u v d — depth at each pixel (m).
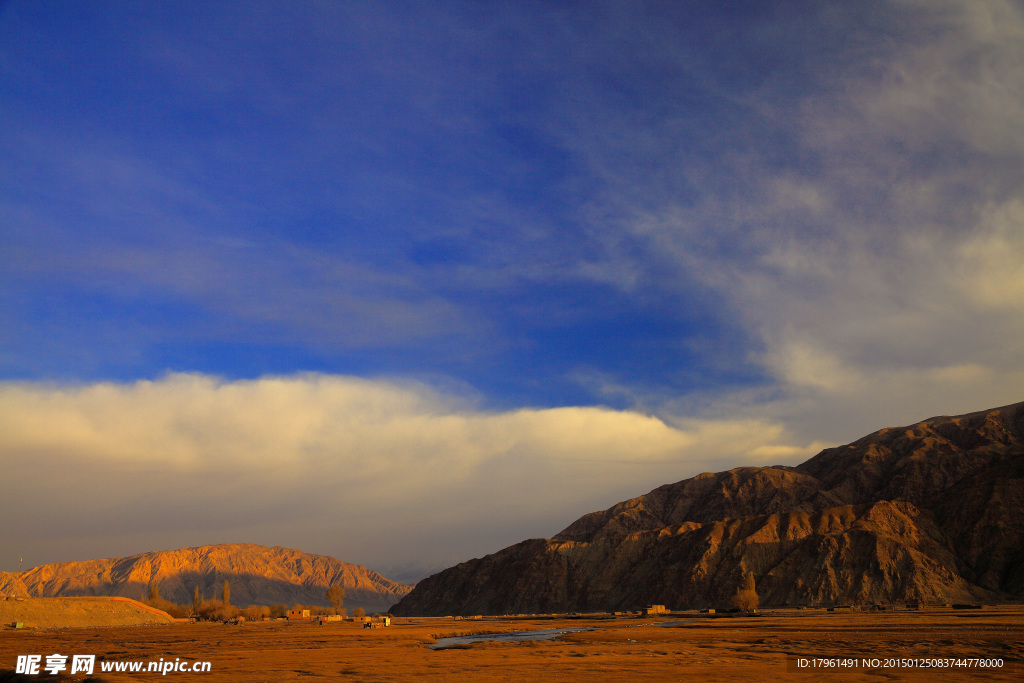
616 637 88.69
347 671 52.22
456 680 45.47
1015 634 70.88
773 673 46.25
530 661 58.28
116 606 176.88
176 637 107.19
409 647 80.94
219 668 55.47
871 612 144.00
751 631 92.00
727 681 42.34
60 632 129.12
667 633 93.81
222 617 199.75
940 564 192.38
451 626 149.50
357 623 171.12
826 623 103.75
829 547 199.62
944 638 68.06
